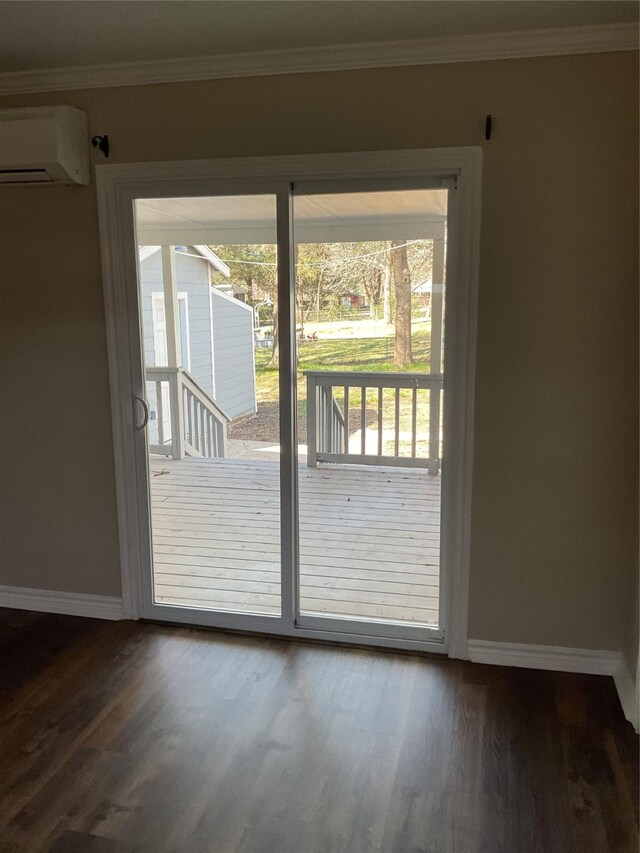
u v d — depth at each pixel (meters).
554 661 2.60
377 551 3.14
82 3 1.98
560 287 2.35
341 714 2.32
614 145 2.24
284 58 2.39
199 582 3.19
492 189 2.34
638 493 2.35
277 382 2.73
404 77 2.34
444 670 2.60
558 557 2.53
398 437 2.83
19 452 2.99
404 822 1.84
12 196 2.75
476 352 2.45
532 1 1.98
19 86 2.63
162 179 2.59
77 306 2.79
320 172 2.46
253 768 2.05
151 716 2.31
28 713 2.33
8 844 1.77
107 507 2.94
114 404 2.82
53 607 3.10
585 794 1.94
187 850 1.74
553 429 2.45
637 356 2.34
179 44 2.31
